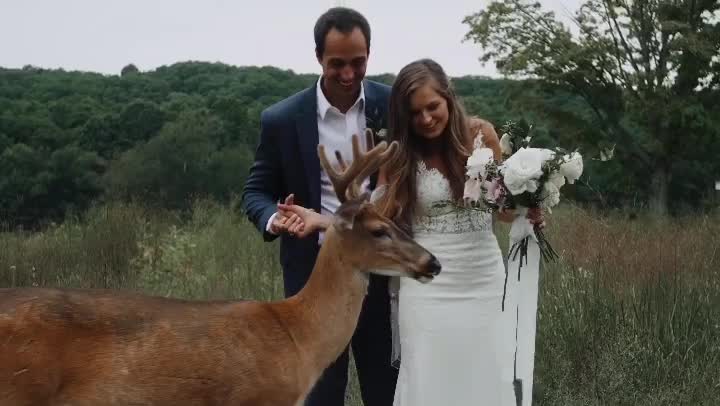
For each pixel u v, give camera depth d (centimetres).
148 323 416
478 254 500
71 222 1156
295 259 520
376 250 457
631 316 682
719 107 2206
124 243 1041
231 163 1930
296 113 512
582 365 647
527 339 501
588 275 731
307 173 513
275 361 438
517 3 2294
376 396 536
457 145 492
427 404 498
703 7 2170
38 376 394
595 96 2284
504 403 504
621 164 2267
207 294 863
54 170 1906
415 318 501
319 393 525
